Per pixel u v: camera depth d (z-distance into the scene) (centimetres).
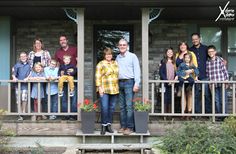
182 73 873
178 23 1145
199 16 1079
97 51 1158
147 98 891
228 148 703
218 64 908
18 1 891
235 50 1137
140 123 844
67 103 891
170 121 872
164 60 919
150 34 1141
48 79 873
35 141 875
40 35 1150
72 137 879
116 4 891
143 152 812
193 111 876
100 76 835
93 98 1145
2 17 1066
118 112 1108
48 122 877
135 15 1071
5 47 1067
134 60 836
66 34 1152
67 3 887
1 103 1044
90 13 1033
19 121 875
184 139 734
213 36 1141
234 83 878
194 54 897
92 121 845
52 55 1148
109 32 1161
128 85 840
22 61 903
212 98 880
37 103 894
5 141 802
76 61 910
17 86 902
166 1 884
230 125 768
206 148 702
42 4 892
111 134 841
